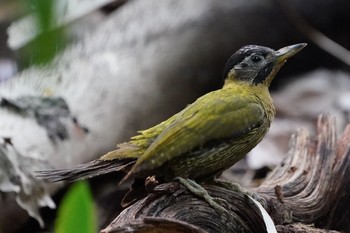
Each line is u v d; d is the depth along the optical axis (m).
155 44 14.48
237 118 7.55
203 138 7.38
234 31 15.35
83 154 12.11
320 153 9.36
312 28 16.50
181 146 7.30
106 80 13.27
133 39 14.38
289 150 9.72
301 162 9.34
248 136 7.68
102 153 12.54
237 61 8.41
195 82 14.77
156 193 7.30
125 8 15.15
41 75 12.77
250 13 15.62
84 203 2.92
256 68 8.35
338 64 16.81
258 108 7.79
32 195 10.54
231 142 7.56
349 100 14.95
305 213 8.62
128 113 13.30
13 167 10.52
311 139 9.82
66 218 2.93
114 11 15.11
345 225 9.06
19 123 11.48
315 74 16.42
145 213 7.12
